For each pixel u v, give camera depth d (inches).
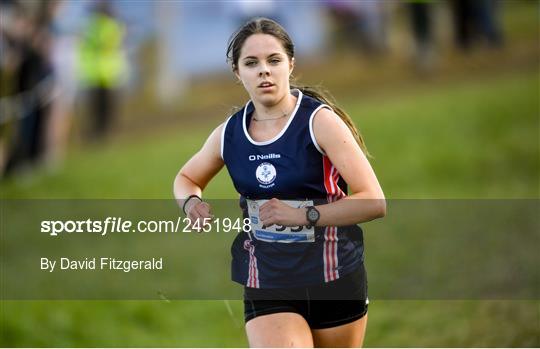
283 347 438.6
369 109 1895.9
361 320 473.7
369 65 2250.2
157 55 2247.8
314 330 470.9
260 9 2167.8
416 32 2158.0
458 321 807.1
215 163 474.6
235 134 454.6
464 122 1683.1
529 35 2230.6
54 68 1859.0
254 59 441.1
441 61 2187.5
